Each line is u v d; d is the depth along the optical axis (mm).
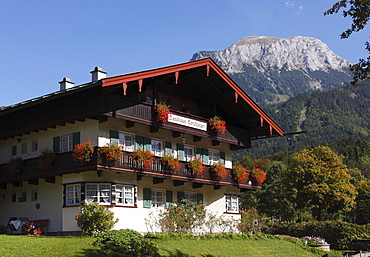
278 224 36219
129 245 17781
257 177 33438
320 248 28297
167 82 28281
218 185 30625
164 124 25953
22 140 27891
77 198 23641
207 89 29938
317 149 54469
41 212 25828
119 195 24266
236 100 29250
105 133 24141
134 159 24156
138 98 24734
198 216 25938
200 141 30688
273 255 23641
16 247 17062
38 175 24938
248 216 30875
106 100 22828
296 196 52312
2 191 28672
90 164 22625
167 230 24828
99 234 20422
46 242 18469
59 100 24547
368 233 31516
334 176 52156
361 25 15367
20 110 26844
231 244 23922
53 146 25844
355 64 15641
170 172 26406
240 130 32125
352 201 52656
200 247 21656
